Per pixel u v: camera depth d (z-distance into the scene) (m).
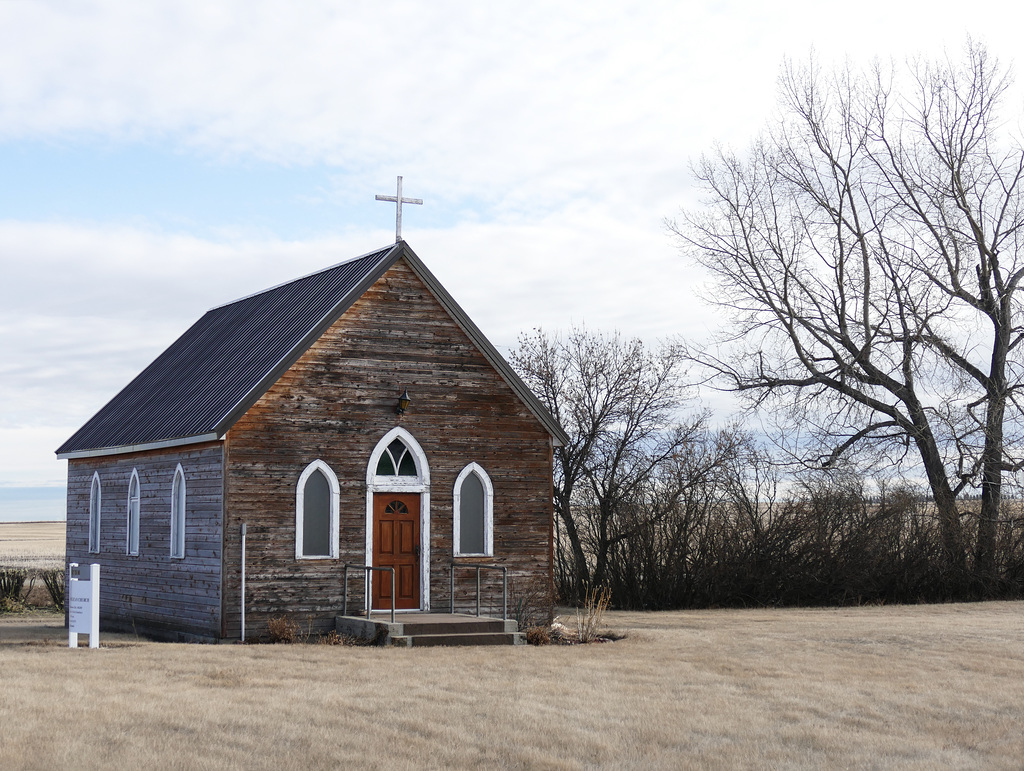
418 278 26.80
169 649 21.73
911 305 40.72
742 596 40.00
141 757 12.25
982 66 41.16
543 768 12.48
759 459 40.56
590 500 42.53
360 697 16.17
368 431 25.94
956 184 41.44
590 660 20.98
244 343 28.66
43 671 18.06
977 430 40.22
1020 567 41.59
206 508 25.03
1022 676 19.80
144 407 30.52
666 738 14.12
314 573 25.05
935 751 13.80
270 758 12.53
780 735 14.51
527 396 27.70
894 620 31.59
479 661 20.50
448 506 26.72
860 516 40.72
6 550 79.00
